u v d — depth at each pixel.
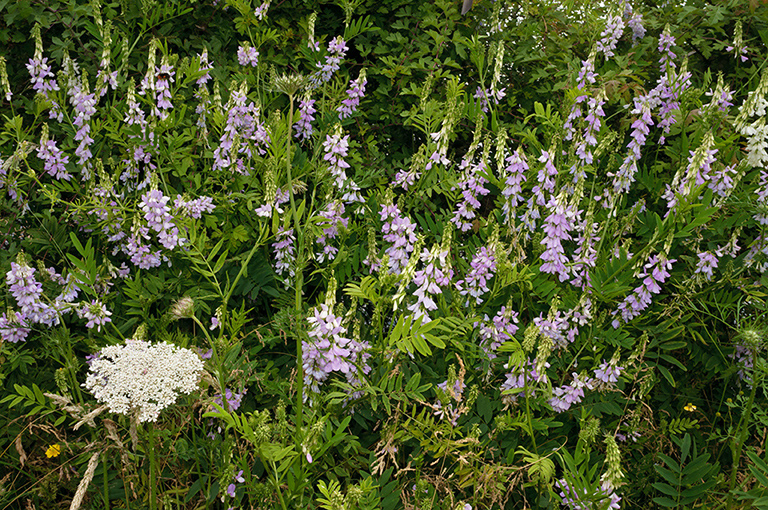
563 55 3.89
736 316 2.96
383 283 2.45
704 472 2.60
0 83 3.11
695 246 3.19
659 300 3.20
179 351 2.16
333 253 3.05
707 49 3.96
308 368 2.42
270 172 2.74
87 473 1.98
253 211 3.10
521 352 2.43
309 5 3.85
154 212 2.70
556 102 4.01
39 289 2.58
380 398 2.62
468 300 2.88
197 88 3.54
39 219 3.14
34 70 3.01
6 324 2.60
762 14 3.96
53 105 3.03
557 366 2.89
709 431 3.28
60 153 2.98
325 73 3.53
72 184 3.13
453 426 2.47
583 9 4.23
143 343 2.17
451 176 3.17
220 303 3.02
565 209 2.85
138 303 2.75
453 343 2.59
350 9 3.49
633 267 2.90
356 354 2.53
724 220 3.20
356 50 4.10
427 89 3.34
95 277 2.71
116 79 3.18
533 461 2.34
